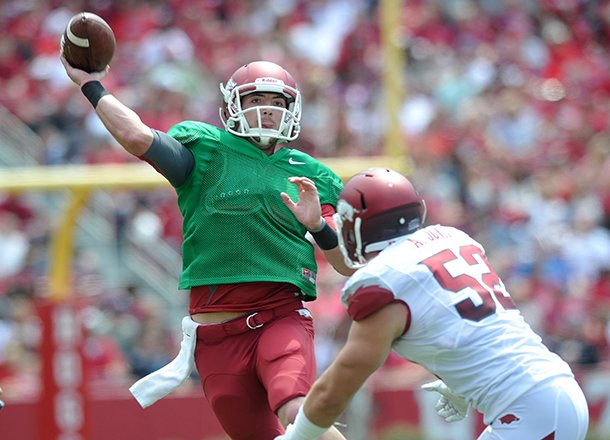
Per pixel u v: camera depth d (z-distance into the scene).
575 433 14.09
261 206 16.34
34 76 48.38
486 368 14.09
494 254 42.97
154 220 39.88
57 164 42.66
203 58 51.59
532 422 13.96
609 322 38.59
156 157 15.91
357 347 14.05
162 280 38.81
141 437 30.44
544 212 45.84
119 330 34.09
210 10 54.62
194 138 16.39
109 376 32.31
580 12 63.28
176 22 53.81
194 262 16.42
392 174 14.79
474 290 14.32
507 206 46.00
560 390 14.07
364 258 14.73
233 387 16.39
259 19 54.59
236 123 16.75
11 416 29.58
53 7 53.75
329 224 16.67
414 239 14.59
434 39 57.03
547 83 57.22
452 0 59.78
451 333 14.09
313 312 35.31
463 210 45.12
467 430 32.53
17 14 52.94
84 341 28.22
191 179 16.36
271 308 16.33
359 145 45.19
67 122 44.50
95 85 16.09
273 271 16.30
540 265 41.84
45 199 39.75
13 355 32.88
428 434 32.41
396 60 30.44
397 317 14.05
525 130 51.59
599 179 47.44
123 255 39.12
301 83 49.94
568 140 52.12
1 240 37.91
